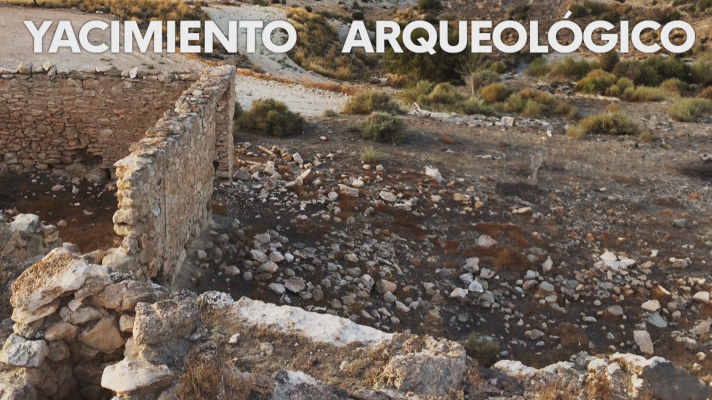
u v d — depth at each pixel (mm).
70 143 14203
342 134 19531
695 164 19344
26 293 5145
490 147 19984
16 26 29484
